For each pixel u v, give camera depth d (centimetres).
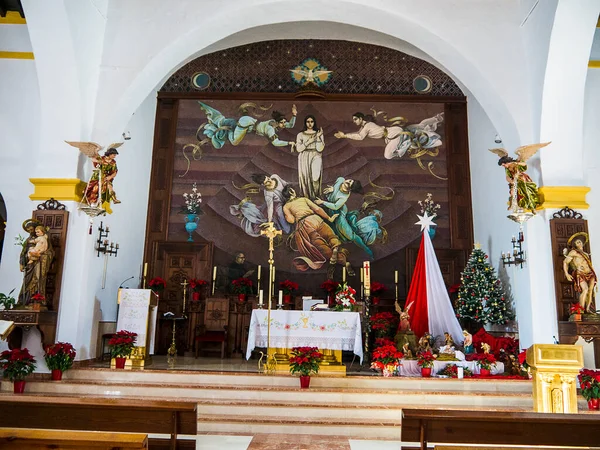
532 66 1021
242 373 948
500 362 1033
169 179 1431
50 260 966
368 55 1469
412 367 1005
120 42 1066
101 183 970
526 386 936
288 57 1466
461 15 1063
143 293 1062
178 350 1330
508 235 1173
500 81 1037
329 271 1376
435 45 1083
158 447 403
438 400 883
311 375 934
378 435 776
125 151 1253
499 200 1230
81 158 1036
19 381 898
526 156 954
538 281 990
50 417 404
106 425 404
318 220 1405
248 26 1112
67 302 993
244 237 1402
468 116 1445
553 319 958
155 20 1070
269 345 988
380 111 1457
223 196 1426
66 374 952
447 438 408
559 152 991
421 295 1201
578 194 975
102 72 1058
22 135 1138
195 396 889
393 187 1429
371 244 1398
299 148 1448
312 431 784
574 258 934
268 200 1420
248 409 833
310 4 1060
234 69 1467
